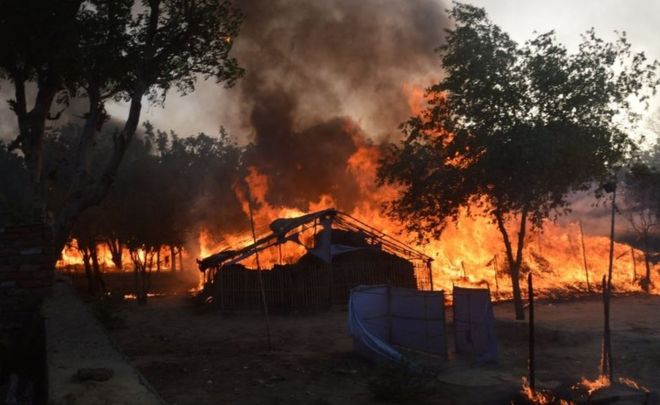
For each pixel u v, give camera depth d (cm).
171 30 1544
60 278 1320
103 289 3488
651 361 1182
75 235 3403
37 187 1412
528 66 1717
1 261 848
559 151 1622
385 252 2467
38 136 1438
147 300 2934
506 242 1805
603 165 1755
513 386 1015
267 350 1432
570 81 1683
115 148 1445
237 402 920
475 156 1769
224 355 1359
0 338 769
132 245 3444
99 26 1380
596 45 1706
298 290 2248
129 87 1595
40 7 1276
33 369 750
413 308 1370
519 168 1645
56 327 658
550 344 1427
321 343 1544
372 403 923
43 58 1371
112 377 464
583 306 2144
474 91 1725
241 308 2225
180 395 961
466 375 1108
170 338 1655
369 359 1263
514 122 1700
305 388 1021
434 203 1856
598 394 928
